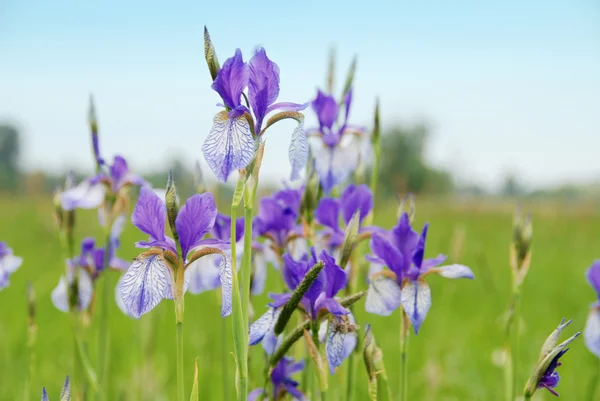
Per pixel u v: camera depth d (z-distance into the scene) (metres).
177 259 0.62
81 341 0.81
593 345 0.82
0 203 3.61
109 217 0.83
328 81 0.92
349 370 0.75
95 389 0.78
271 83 0.64
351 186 0.78
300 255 0.78
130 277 0.62
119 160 0.84
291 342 0.64
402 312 0.70
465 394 1.04
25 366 1.05
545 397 0.97
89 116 0.82
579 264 2.18
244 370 0.61
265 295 1.38
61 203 0.83
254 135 0.64
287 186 0.82
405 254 0.70
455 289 1.64
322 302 0.64
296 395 0.73
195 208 0.61
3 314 1.28
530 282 1.79
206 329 1.12
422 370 1.06
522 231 0.78
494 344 1.22
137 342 0.98
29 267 1.70
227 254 0.63
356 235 0.65
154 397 0.92
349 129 0.87
